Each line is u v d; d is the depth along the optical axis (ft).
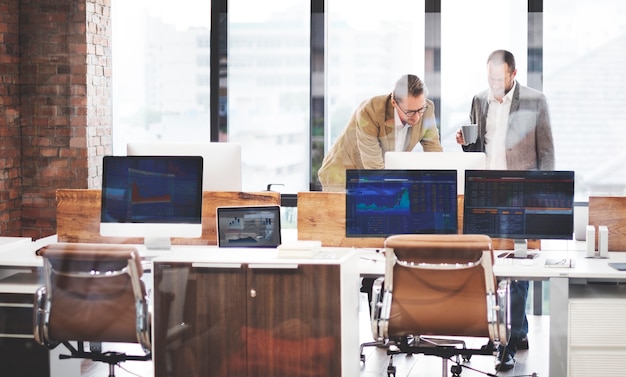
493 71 23.06
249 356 14.02
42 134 23.41
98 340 14.26
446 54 23.70
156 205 16.17
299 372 13.91
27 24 23.31
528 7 23.30
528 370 17.02
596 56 23.24
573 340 14.40
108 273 13.96
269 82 24.50
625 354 14.33
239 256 14.39
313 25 24.07
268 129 24.58
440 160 16.57
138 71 24.81
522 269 14.53
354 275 14.76
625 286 15.37
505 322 13.70
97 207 16.79
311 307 13.82
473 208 15.83
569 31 23.27
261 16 24.44
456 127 23.75
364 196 16.01
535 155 22.80
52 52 23.25
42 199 23.49
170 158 16.16
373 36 24.02
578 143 23.39
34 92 23.38
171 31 24.64
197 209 16.10
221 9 24.39
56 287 14.19
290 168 24.57
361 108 24.00
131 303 14.03
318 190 24.38
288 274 13.85
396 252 13.64
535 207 15.69
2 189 22.74
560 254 16.01
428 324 13.92
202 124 24.75
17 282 15.47
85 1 23.07
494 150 22.94
